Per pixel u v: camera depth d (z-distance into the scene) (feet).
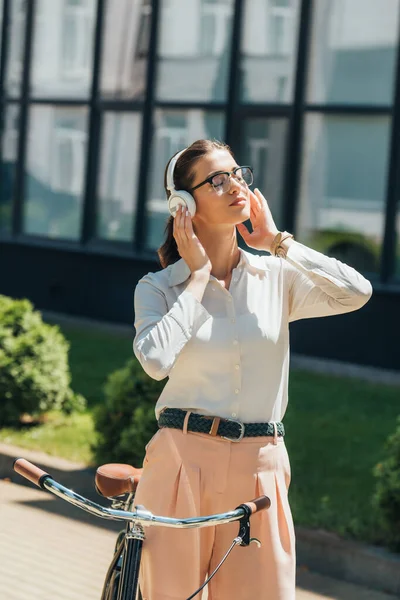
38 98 63.77
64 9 62.28
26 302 36.27
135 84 58.54
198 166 13.07
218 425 12.73
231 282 13.15
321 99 50.78
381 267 48.93
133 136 59.00
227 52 54.34
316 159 51.01
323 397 40.01
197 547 12.74
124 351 49.37
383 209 48.98
